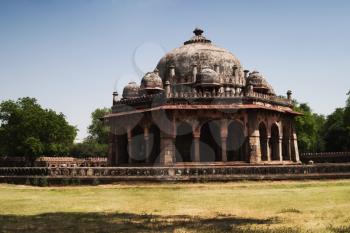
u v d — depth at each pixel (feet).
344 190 64.75
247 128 97.50
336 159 133.49
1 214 45.91
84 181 83.66
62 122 161.27
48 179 85.97
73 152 226.38
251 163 95.04
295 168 83.56
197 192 67.41
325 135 185.37
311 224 35.65
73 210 48.96
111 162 115.14
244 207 48.80
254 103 98.43
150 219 40.70
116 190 73.00
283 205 49.62
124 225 37.11
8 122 153.48
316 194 60.54
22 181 89.51
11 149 151.33
